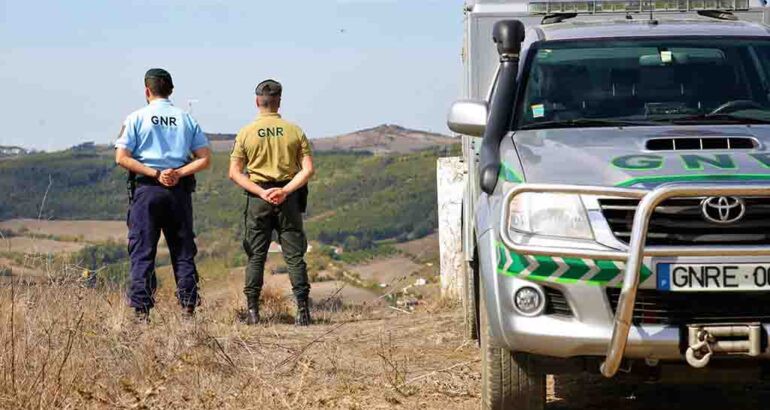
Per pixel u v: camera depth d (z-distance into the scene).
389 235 117.00
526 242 12.87
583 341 12.59
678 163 13.16
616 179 12.89
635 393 16.23
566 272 12.64
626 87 15.87
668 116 15.34
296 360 17.69
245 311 25.55
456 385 16.64
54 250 21.06
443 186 27.23
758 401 15.68
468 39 20.61
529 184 12.92
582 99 15.71
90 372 16.00
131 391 15.19
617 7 19.17
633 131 14.76
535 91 15.91
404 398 15.96
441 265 27.25
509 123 15.42
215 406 15.12
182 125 22.81
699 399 15.85
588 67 16.17
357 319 25.64
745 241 12.41
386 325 23.33
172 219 22.67
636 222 12.03
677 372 12.91
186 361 16.78
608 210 12.66
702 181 12.64
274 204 24.30
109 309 20.20
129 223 22.44
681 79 15.92
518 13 20.36
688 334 12.39
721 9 19.11
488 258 13.43
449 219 27.14
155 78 22.72
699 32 16.81
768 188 12.03
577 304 12.62
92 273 21.47
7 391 14.62
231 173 24.64
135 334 18.27
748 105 15.55
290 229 24.64
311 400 15.62
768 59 16.27
